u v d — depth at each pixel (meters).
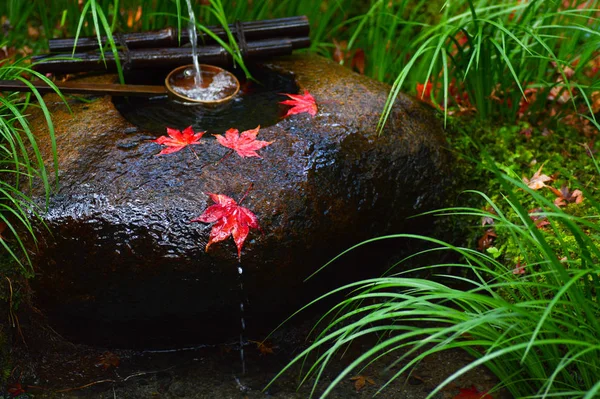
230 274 1.30
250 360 1.36
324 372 1.34
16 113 1.32
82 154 1.34
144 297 1.31
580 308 1.24
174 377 1.34
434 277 1.42
